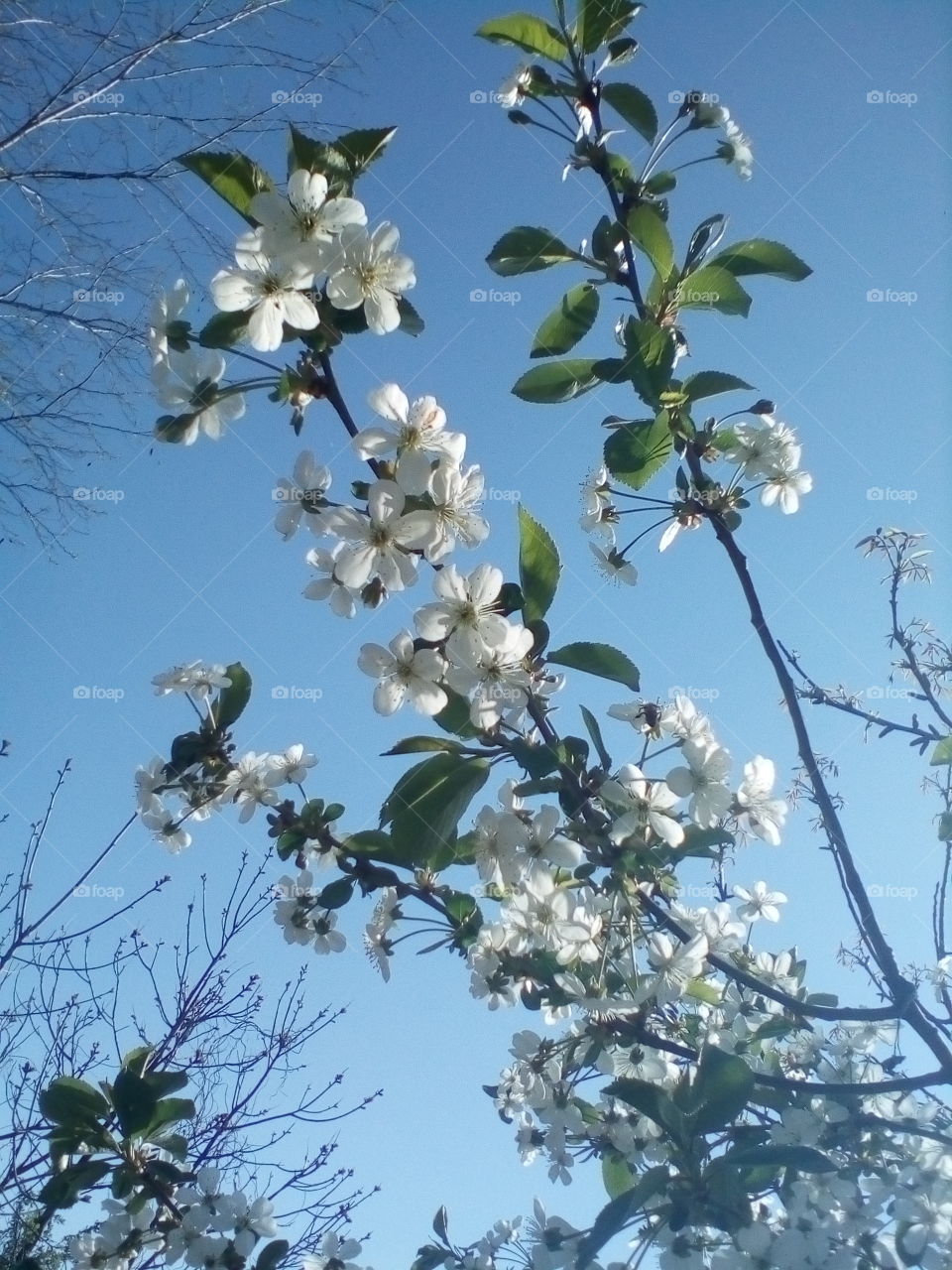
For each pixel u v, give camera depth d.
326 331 1.82
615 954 2.19
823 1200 2.25
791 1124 2.35
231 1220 2.50
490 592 1.93
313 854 2.39
